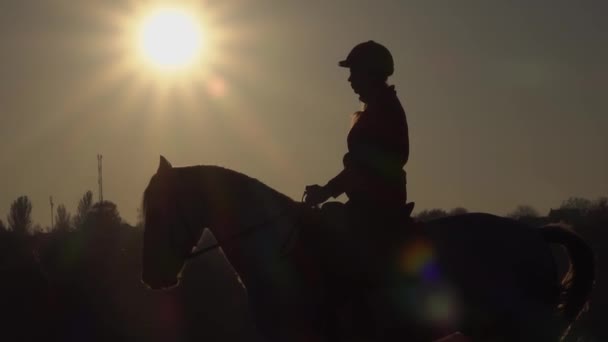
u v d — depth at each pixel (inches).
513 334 369.4
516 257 370.3
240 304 891.4
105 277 958.4
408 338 363.6
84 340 752.3
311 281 360.5
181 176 373.7
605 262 979.3
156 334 764.6
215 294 925.8
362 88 370.9
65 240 1095.0
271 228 366.9
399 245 360.5
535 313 370.3
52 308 837.2
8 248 1043.3
